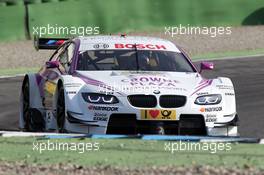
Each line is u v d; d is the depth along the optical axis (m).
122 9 80.25
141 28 81.81
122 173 22.59
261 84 49.47
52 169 23.44
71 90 30.47
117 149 27.64
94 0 78.25
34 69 61.31
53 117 33.00
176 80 31.61
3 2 75.62
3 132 32.09
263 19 87.38
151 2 82.25
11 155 26.69
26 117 36.91
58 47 38.34
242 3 85.56
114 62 33.06
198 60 64.31
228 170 23.02
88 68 32.56
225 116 30.92
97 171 23.02
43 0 76.75
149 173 22.59
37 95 35.88
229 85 31.91
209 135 30.56
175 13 82.94
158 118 29.92
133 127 30.03
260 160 25.42
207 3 83.69
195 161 25.19
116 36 36.16
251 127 36.03
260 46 73.75
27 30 76.88
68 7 77.06
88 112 29.97
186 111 30.22
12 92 48.28
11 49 71.62
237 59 64.25
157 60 33.59
